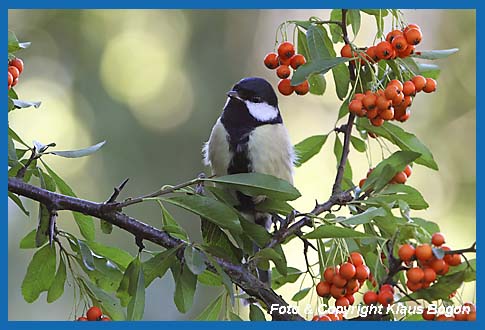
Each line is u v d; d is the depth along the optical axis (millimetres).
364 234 5711
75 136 14641
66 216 13688
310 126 15828
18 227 13281
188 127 14820
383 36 6613
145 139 14609
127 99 15047
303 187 15078
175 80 15281
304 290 6660
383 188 6254
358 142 7230
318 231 5723
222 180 6059
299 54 6648
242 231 5953
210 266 6191
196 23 15641
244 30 15805
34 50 15094
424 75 7254
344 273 5734
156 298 12875
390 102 6172
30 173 6762
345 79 6828
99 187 14070
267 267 6383
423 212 14227
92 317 5977
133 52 15359
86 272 6543
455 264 5469
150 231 6203
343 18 6539
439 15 15164
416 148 6773
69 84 15023
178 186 6098
